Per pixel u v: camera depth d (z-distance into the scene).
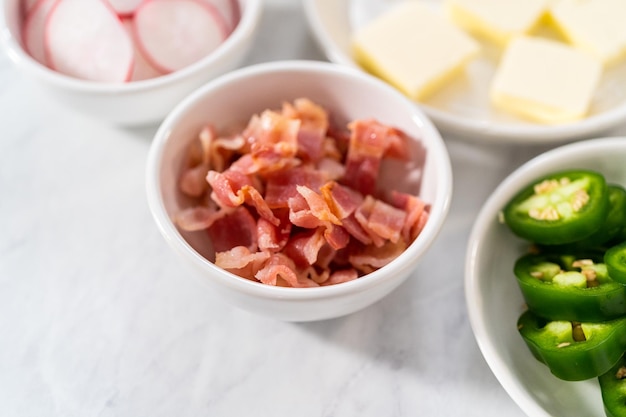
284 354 0.28
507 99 0.33
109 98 0.30
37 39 0.32
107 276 0.30
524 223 0.29
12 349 0.28
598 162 0.30
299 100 0.30
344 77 0.30
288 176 0.28
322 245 0.27
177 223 0.28
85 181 0.32
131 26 0.32
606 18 0.35
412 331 0.29
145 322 0.29
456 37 0.34
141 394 0.27
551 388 0.27
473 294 0.27
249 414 0.27
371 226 0.28
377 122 0.29
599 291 0.27
